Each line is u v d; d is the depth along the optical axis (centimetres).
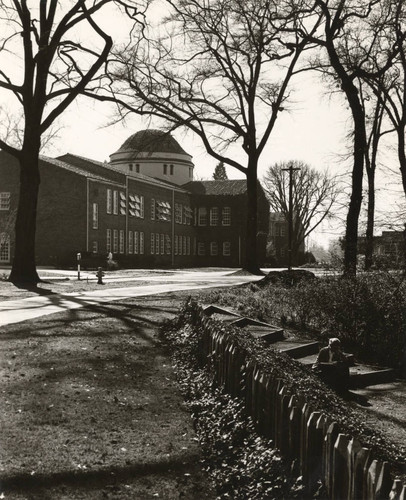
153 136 4081
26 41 2980
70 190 5862
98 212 6069
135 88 3656
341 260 1844
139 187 7075
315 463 486
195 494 569
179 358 1166
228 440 680
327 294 1686
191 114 4025
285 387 584
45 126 3034
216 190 9069
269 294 2277
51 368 1022
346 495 420
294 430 540
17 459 621
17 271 3033
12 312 1773
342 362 1143
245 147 4397
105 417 776
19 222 3030
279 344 1482
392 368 1423
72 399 845
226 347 868
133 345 1261
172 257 8069
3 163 6034
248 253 4588
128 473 606
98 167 6588
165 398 881
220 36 3919
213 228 8912
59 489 561
